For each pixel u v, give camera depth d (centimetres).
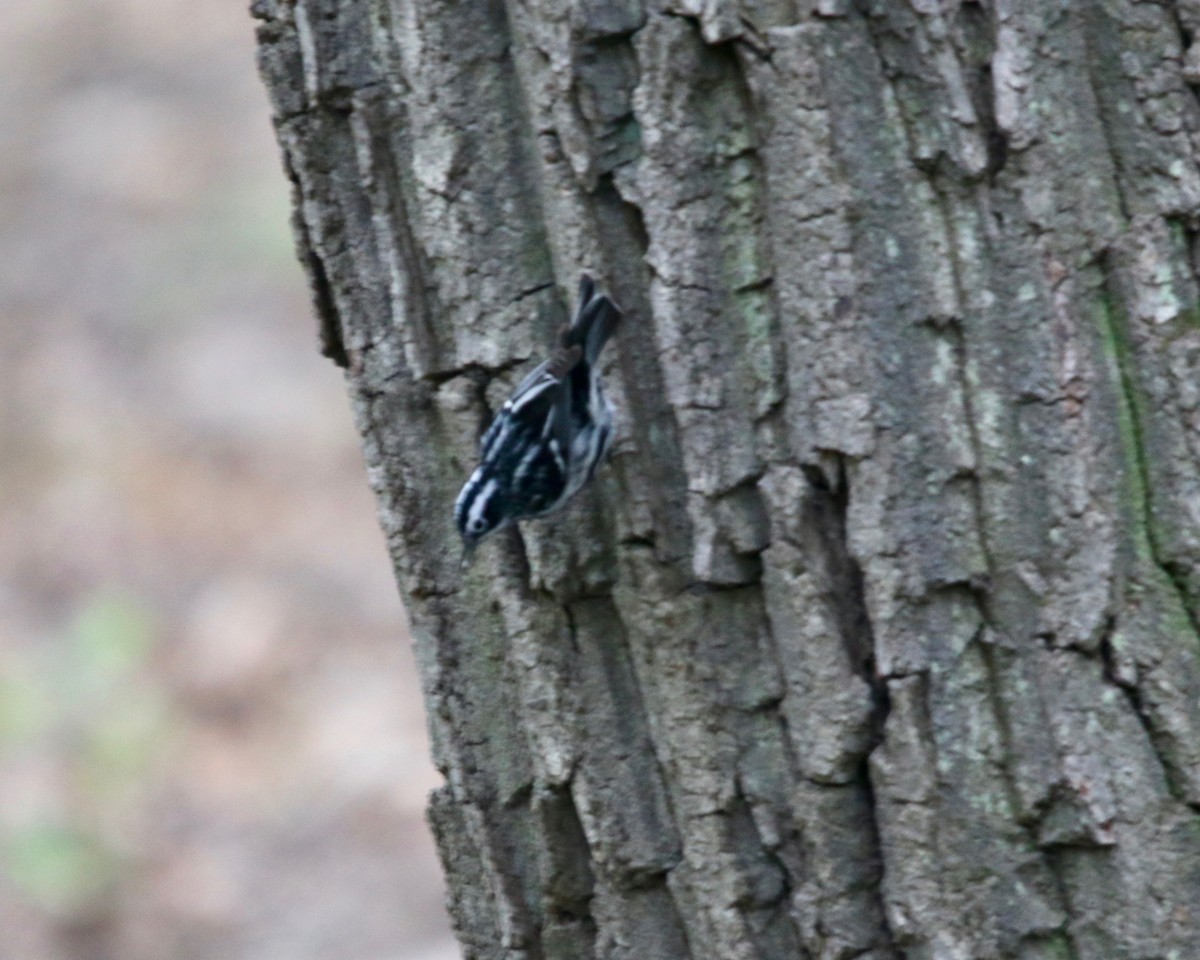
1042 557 713
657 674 760
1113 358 717
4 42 3178
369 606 2012
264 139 2867
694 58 714
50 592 2033
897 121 705
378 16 764
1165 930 711
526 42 742
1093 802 709
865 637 725
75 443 2277
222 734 1842
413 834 1705
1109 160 714
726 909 757
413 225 778
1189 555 711
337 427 2305
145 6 3241
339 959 1561
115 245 2656
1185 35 706
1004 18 698
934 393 712
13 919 1638
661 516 751
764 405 730
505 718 805
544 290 767
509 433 761
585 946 803
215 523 2141
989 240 708
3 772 1784
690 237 728
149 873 1684
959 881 720
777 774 748
